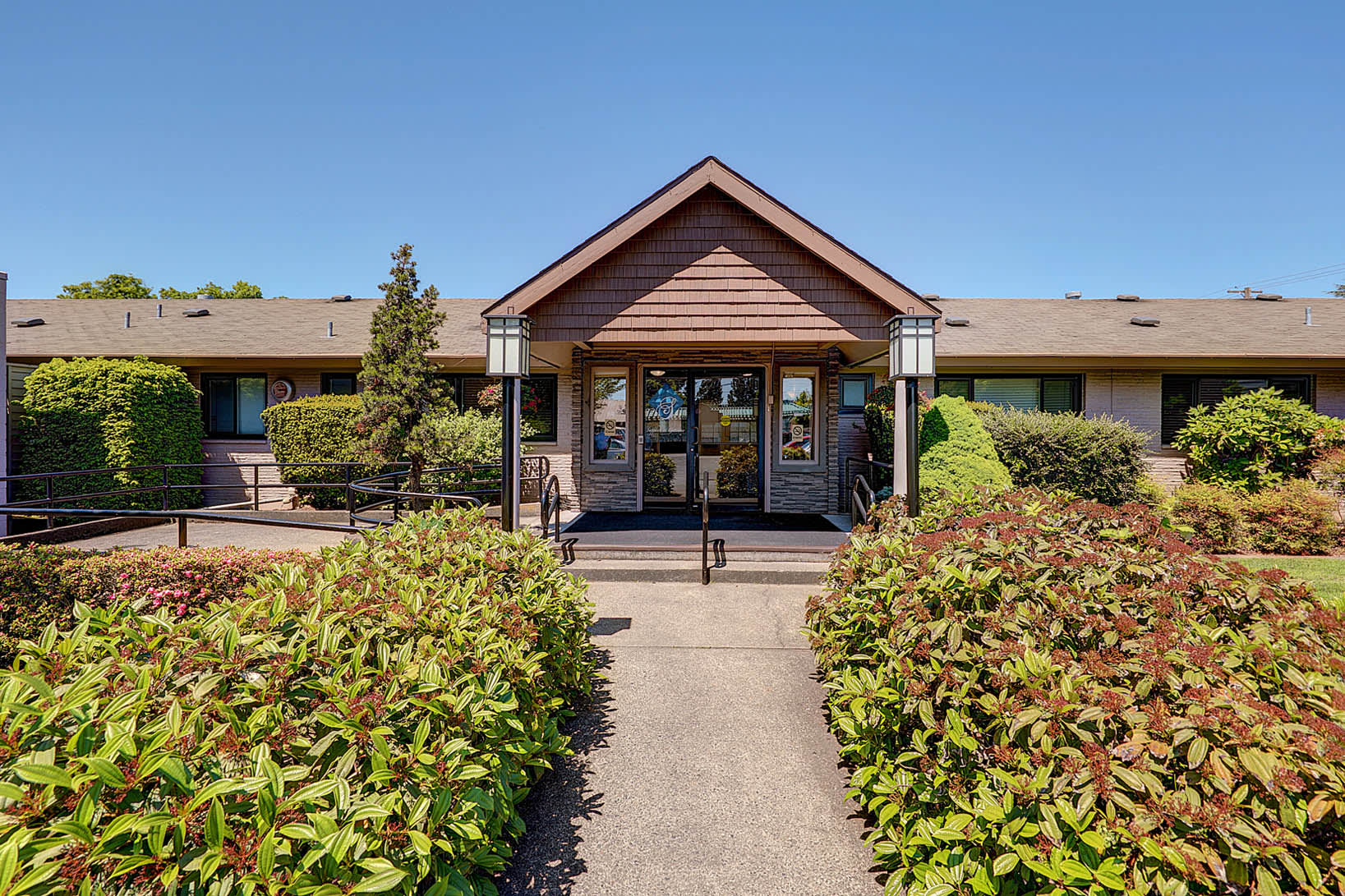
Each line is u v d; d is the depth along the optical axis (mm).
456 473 11352
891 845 2582
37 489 11562
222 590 5543
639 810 3172
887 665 3014
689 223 8211
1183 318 14469
